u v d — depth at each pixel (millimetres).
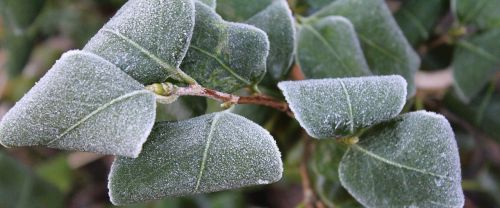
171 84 219
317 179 313
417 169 236
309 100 224
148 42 217
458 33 336
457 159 232
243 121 217
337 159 273
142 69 217
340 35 279
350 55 277
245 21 268
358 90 230
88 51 215
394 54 294
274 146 211
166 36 218
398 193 240
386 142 243
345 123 229
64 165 511
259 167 211
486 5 328
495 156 438
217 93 229
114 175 215
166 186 214
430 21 339
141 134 195
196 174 213
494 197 414
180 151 214
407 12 338
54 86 200
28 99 202
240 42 238
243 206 458
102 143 197
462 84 335
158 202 434
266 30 260
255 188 504
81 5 484
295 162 348
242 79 242
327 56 278
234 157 212
